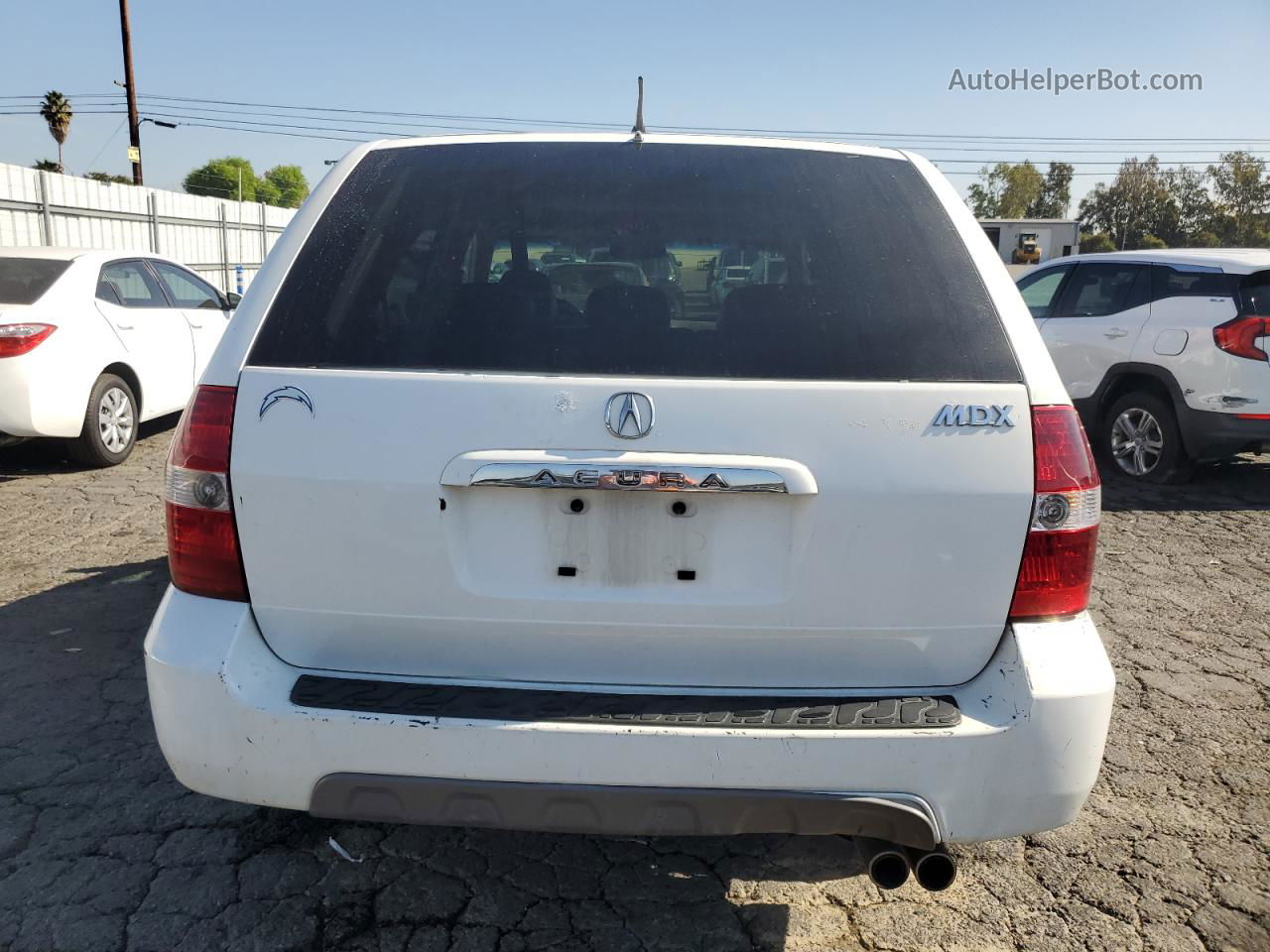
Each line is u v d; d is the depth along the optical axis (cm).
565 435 197
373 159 252
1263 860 277
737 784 195
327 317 213
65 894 250
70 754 317
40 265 713
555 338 209
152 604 446
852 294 216
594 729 194
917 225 231
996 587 202
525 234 227
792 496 199
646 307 214
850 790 195
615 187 242
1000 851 279
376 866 266
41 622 423
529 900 253
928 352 207
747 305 214
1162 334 726
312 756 199
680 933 242
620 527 202
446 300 216
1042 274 862
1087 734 200
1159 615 472
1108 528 631
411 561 201
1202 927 248
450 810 199
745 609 202
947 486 199
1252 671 407
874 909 253
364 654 208
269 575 204
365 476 200
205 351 859
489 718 196
